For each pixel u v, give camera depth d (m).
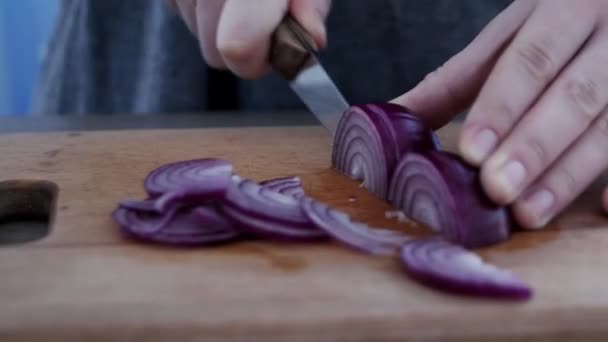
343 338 0.43
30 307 0.44
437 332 0.44
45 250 0.48
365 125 0.55
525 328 0.44
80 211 0.52
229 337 0.43
